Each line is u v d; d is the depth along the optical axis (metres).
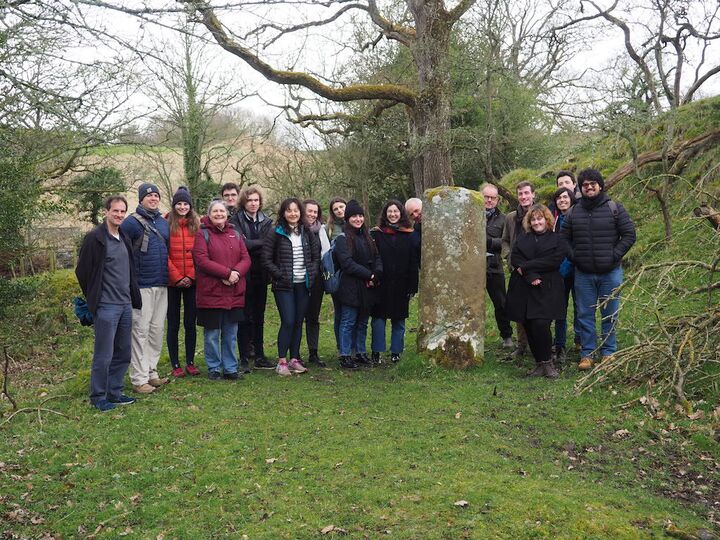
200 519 4.31
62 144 10.84
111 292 6.30
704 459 5.23
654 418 5.88
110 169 14.42
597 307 6.73
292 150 19.67
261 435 5.57
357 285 7.86
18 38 8.70
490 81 14.30
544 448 5.42
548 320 6.91
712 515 4.45
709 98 12.29
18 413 6.38
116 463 5.14
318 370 7.85
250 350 8.34
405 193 19.75
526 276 6.94
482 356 7.45
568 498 4.43
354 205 7.82
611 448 5.43
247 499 4.51
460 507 4.28
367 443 5.37
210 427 5.75
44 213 12.45
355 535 4.02
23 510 4.54
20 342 11.00
